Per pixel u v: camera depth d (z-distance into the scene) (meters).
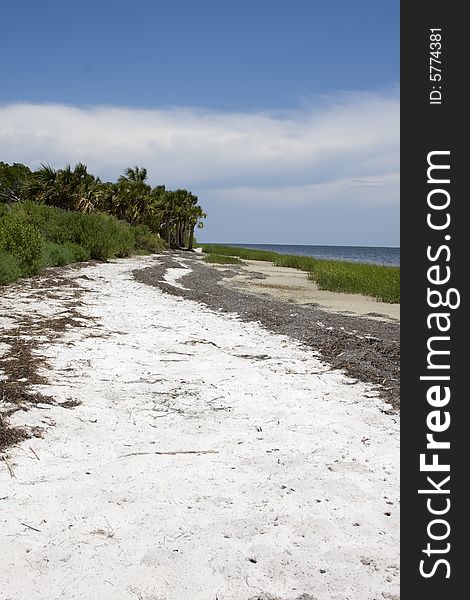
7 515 4.15
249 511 4.42
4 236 19.95
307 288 27.09
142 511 4.32
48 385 7.27
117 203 62.53
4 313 12.32
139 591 3.42
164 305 16.17
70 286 18.61
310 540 4.05
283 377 8.59
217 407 7.02
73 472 4.92
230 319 14.37
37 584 3.43
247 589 3.49
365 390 8.11
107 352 9.46
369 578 3.67
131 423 6.25
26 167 68.50
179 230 82.00
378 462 5.55
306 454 5.64
